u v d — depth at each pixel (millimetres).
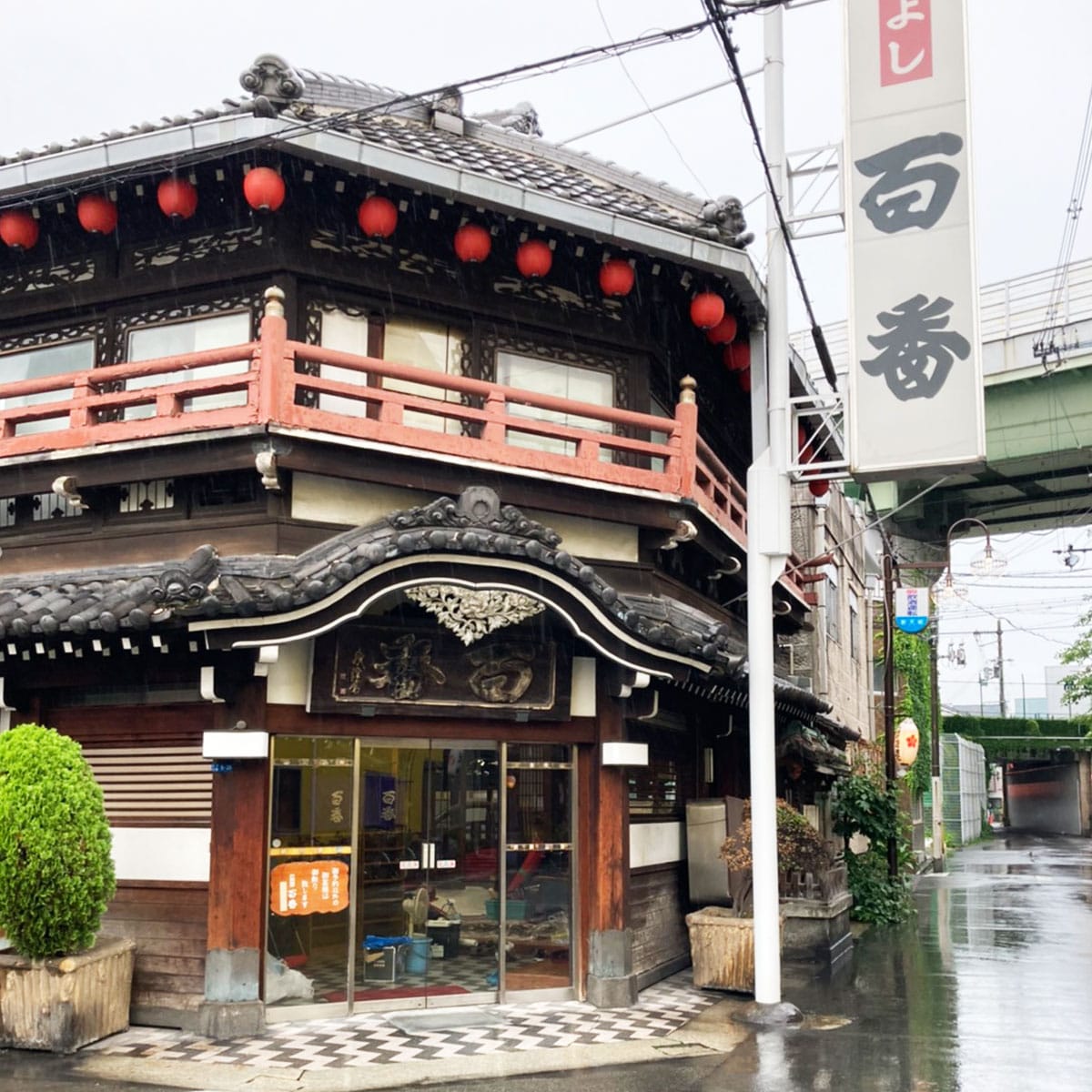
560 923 11086
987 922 19172
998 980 12992
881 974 13438
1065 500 34594
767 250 11422
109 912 9930
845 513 29859
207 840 9742
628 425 12422
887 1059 9023
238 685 9586
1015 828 73250
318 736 10055
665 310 13141
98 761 10289
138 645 9125
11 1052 8742
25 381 10812
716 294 12500
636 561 12203
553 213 10977
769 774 10898
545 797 11148
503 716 10664
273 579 9258
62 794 8812
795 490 24188
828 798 21391
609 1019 10266
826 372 13805
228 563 9859
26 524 11367
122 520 10906
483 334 12016
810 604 22234
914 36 10523
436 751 10711
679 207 14500
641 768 12422
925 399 10188
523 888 10961
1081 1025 10469
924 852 36281
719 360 14969
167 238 11305
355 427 10133
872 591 36000
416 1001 10391
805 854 14156
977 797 58125
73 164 10328
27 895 8641
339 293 11250
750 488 11305
